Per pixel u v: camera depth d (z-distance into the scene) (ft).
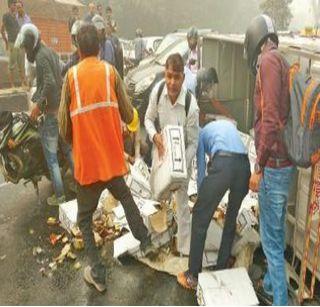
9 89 29.76
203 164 11.86
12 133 15.58
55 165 15.94
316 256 10.76
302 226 11.59
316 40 15.56
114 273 12.66
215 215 13.38
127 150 17.67
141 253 13.07
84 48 10.89
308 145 9.19
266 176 9.94
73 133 10.96
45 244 14.26
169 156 11.31
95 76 10.72
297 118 9.20
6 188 18.43
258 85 9.66
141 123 25.31
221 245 11.90
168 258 13.10
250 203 14.38
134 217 11.76
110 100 10.87
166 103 11.90
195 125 12.07
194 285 11.70
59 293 11.95
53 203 16.78
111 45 25.53
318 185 10.31
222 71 20.52
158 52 33.50
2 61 30.86
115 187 11.47
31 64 16.24
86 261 13.32
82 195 11.39
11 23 29.66
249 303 10.61
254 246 12.73
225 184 10.84
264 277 11.95
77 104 10.65
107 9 39.34
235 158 11.00
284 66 9.46
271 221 10.23
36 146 15.98
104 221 14.90
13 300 11.72
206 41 20.40
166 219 13.53
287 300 10.67
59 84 15.26
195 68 23.20
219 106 19.53
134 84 26.81
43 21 45.78
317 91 9.11
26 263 13.30
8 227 15.30
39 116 15.21
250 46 10.18
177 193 12.60
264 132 9.29
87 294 11.88
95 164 10.91
